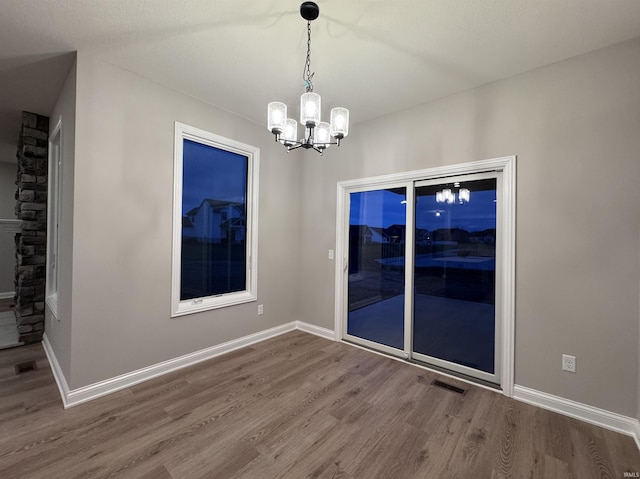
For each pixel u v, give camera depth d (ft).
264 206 11.77
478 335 8.85
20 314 10.82
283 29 6.45
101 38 6.72
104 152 7.61
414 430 6.46
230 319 10.70
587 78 6.95
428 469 5.39
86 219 7.33
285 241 12.66
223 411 7.04
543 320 7.41
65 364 7.59
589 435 6.33
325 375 8.94
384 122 10.54
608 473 5.30
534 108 7.63
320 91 8.98
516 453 5.79
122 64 7.75
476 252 8.89
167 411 7.00
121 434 6.18
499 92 8.20
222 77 8.38
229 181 10.93
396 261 10.56
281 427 6.49
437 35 6.52
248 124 11.14
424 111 9.62
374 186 10.99
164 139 8.80
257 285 11.57
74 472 5.19
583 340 6.92
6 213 18.38
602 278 6.73
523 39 6.56
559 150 7.27
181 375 8.80
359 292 11.58
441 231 9.57
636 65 6.43
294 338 12.05
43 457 5.51
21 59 7.44
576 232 7.03
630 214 6.45
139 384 8.23
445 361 9.39
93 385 7.49
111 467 5.31
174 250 9.05
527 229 7.65
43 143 10.97
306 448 5.88
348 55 7.29
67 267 7.63
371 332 11.17
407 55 7.25
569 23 6.04
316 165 12.61
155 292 8.68
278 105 5.86
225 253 10.85
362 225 11.53
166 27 6.39
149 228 8.51
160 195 8.73
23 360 9.53
